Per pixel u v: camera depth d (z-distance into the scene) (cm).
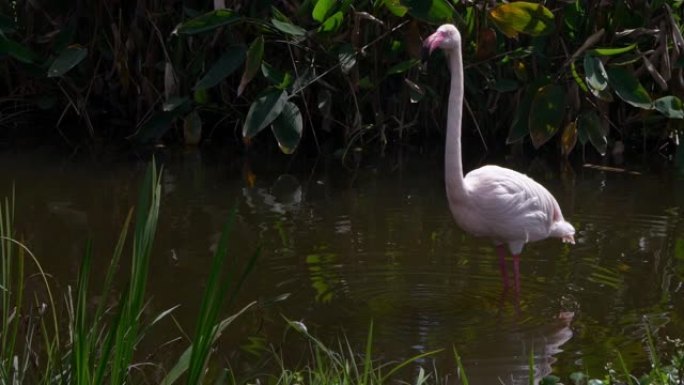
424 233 888
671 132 1227
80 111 1319
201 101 1232
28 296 711
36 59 1244
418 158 1205
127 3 1295
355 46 1179
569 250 841
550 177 1105
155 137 1240
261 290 741
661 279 764
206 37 1225
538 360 621
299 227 902
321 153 1227
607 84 1144
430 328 673
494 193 725
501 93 1266
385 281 762
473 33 1197
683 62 1148
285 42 1177
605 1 1159
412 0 1112
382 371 608
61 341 558
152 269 782
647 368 604
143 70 1286
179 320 680
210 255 817
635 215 940
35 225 895
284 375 541
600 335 660
